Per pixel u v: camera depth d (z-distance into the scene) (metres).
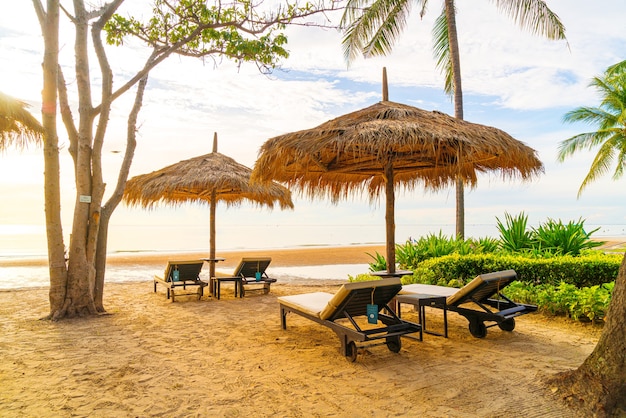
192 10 7.20
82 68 6.57
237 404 3.03
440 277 7.61
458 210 11.39
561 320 5.54
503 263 7.24
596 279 6.68
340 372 3.69
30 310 6.82
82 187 6.45
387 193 5.56
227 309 6.85
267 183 5.78
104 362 4.01
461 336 4.87
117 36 7.50
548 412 2.81
